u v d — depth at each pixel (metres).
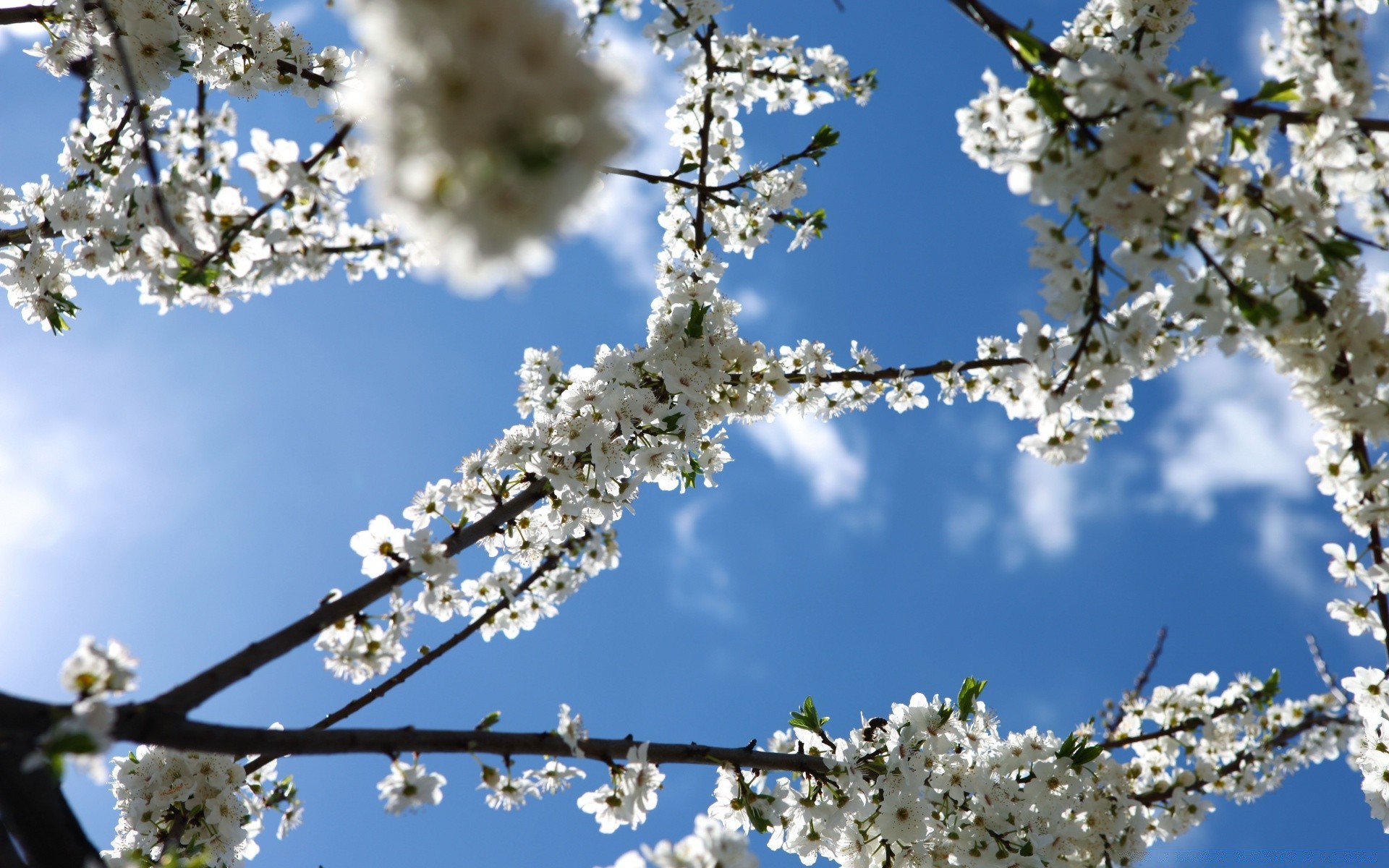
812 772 4.29
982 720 4.86
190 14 4.82
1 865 2.56
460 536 4.02
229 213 3.25
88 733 2.12
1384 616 3.82
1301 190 2.82
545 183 1.42
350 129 3.24
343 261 3.61
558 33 1.44
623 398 4.96
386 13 1.43
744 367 5.36
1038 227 2.99
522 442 4.74
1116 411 3.66
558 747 3.32
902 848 4.59
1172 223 2.68
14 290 4.63
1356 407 3.05
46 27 4.68
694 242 6.10
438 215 1.44
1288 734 5.18
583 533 4.67
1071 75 2.62
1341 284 2.87
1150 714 5.30
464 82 1.40
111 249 4.02
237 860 4.33
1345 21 3.14
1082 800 4.75
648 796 3.62
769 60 5.99
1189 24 4.83
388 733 2.94
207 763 4.16
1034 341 3.28
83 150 4.48
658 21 5.66
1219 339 2.92
